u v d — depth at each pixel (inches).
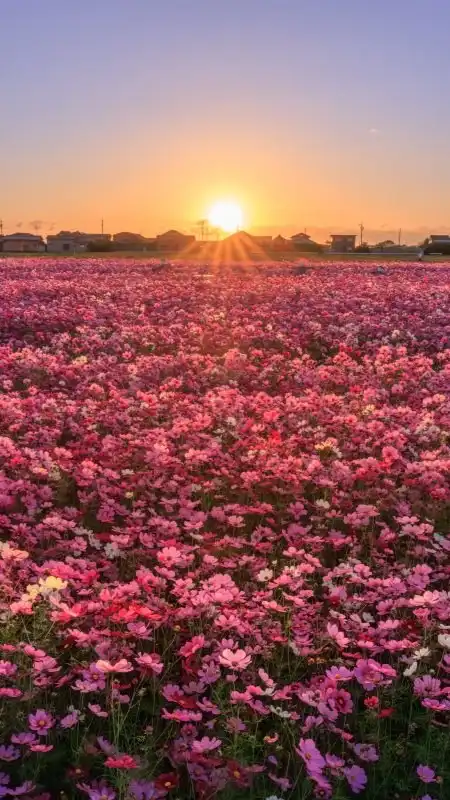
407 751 141.7
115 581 192.2
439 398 387.5
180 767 133.7
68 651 163.6
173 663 158.1
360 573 193.0
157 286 1040.8
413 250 4699.8
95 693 150.3
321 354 590.9
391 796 133.7
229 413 354.9
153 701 148.5
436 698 150.6
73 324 684.1
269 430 341.7
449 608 171.0
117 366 479.8
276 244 4207.7
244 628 160.1
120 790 120.5
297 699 153.1
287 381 467.5
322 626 176.1
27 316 676.7
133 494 249.0
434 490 250.5
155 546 215.5
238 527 236.4
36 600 165.0
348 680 156.4
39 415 343.6
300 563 212.1
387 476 275.9
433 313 737.0
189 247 4222.4
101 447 309.1
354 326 650.8
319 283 1139.9
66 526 210.2
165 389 413.1
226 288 1029.8
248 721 140.9
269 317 727.1
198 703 136.9
